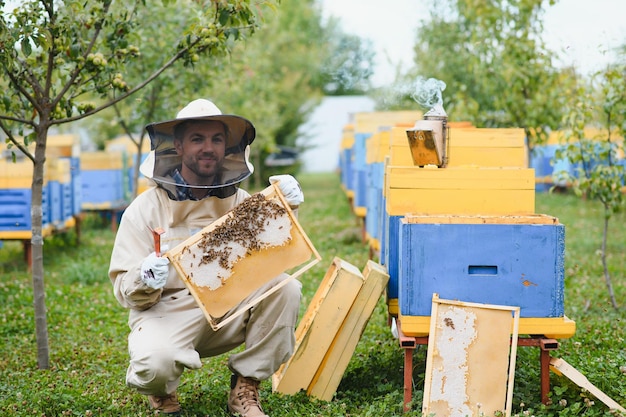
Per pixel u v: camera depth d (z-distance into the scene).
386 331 5.42
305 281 7.75
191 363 3.53
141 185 14.26
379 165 7.20
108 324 6.25
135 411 3.91
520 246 3.68
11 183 8.51
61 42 4.61
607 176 6.44
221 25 4.75
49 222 9.30
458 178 3.98
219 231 3.45
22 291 7.61
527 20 8.97
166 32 8.03
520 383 4.10
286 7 31.42
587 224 12.73
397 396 3.94
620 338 5.11
